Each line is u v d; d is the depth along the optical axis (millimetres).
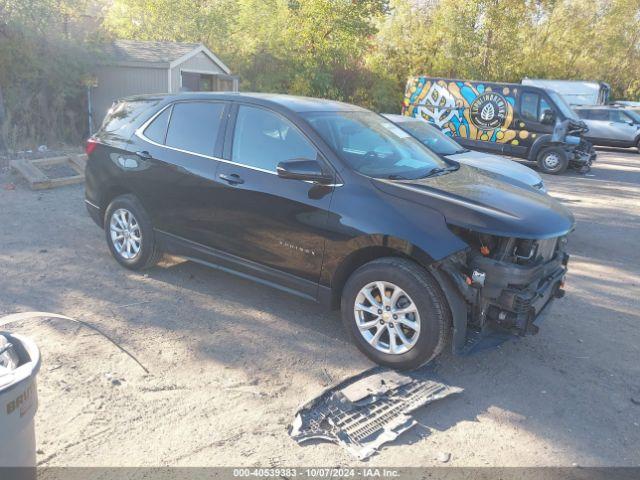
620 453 3131
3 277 5191
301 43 24938
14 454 2023
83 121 16250
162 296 4957
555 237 3756
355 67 27953
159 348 4035
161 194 5023
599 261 7059
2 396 1927
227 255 4691
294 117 4391
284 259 4312
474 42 29250
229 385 3609
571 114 14875
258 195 4371
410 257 3713
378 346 3896
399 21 29781
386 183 3969
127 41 18312
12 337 2316
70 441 2982
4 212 7422
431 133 9492
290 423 3244
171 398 3430
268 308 4820
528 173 8188
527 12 31844
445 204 3736
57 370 3650
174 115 5117
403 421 3279
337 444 3078
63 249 6066
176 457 2904
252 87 24094
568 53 36281
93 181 5680
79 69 15195
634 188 13242
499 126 15039
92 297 4859
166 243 5133
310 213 4098
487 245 3607
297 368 3873
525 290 3633
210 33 24188
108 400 3365
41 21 14320
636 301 5613
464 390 3697
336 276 4059
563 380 3898
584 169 15086
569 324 4898
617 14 36344
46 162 9703
